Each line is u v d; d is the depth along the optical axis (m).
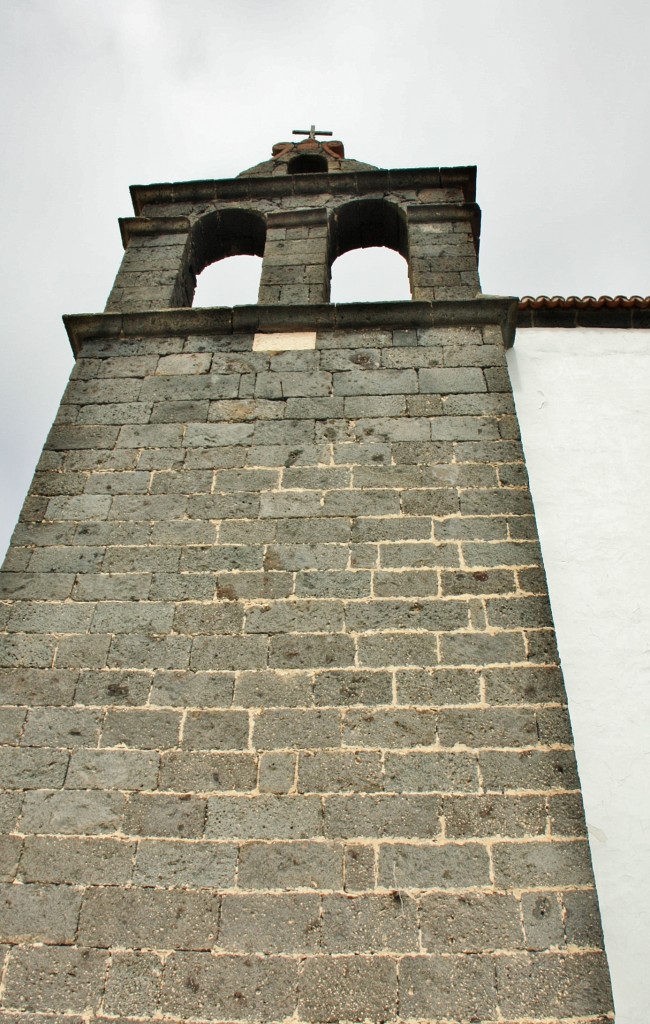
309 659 5.77
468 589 6.06
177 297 9.30
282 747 5.39
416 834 5.01
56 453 7.23
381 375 7.63
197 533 6.55
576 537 7.43
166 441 7.25
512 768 5.23
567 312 9.26
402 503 6.60
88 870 5.01
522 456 6.88
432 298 8.61
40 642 6.00
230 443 7.18
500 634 5.82
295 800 5.18
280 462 6.98
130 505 6.79
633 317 9.24
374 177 10.16
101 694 5.71
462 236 9.47
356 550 6.32
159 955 4.69
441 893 4.80
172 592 6.20
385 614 5.95
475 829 5.01
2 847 5.11
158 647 5.91
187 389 7.70
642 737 6.30
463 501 6.59
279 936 4.71
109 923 4.81
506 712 5.45
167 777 5.33
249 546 6.42
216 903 4.84
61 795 5.29
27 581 6.34
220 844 5.05
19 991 4.61
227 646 5.88
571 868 4.86
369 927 4.71
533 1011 4.41
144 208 10.35
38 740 5.53
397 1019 4.41
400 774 5.23
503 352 7.81
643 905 5.62
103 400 7.67
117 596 6.21
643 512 7.59
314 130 11.81
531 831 5.00
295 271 9.15
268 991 4.53
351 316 8.17
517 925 4.68
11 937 4.79
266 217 9.86
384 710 5.50
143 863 5.02
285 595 6.11
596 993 4.46
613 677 6.60
